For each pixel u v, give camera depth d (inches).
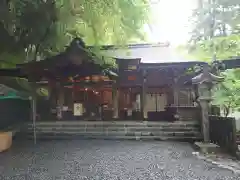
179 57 665.0
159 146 397.1
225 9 467.2
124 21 572.1
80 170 257.3
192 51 612.7
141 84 658.8
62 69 629.0
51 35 518.3
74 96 701.3
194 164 278.5
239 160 293.0
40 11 420.5
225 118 341.4
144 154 335.9
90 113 696.4
